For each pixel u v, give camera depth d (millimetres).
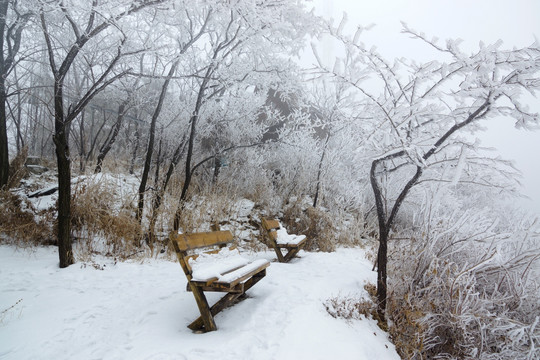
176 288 4398
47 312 3557
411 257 4441
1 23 7188
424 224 4590
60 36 7902
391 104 4367
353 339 3141
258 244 7258
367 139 4188
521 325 3645
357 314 3777
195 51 7105
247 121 9648
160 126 9078
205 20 6227
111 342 2959
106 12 4355
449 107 4043
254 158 9922
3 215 5973
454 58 3600
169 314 3564
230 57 7551
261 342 2873
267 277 4770
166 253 6297
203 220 7160
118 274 4984
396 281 4324
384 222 4125
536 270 4309
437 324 3836
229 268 3439
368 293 4395
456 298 3801
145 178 6582
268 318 3352
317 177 9508
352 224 8500
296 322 3219
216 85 7094
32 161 10594
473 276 3984
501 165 3939
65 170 5094
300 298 3826
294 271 5199
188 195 8211
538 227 4453
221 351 2684
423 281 4242
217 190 8602
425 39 3553
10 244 5887
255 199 9141
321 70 4273
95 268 5156
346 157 9227
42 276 4691
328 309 3666
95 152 11930
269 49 6355
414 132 4352
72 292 4188
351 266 5594
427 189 4754
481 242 4410
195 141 9320
